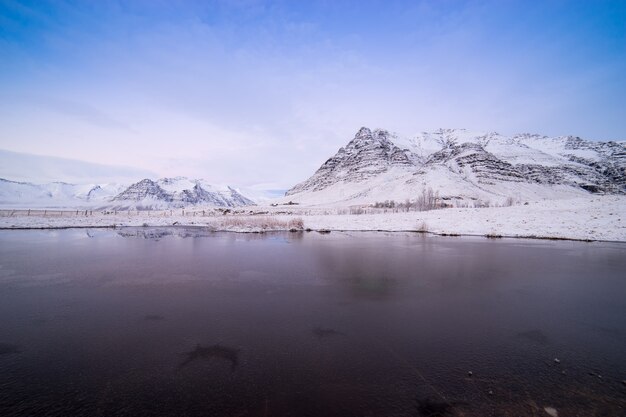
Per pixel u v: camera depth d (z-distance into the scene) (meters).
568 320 11.06
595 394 6.85
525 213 44.75
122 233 38.69
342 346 9.04
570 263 20.45
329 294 13.87
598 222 36.53
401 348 8.94
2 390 6.97
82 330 10.06
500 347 9.01
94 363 8.09
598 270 18.56
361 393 6.81
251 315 11.40
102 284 15.20
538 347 9.03
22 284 15.08
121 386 7.10
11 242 29.17
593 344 9.24
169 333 9.87
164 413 6.18
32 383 7.23
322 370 7.75
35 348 8.86
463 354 8.59
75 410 6.29
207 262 20.47
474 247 27.45
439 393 6.83
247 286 15.05
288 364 8.04
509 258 22.11
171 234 38.19
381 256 22.86
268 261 20.95
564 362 8.21
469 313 11.67
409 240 32.75
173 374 7.57
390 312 11.76
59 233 37.66
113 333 9.85
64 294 13.61
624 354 8.65
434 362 8.16
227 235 37.50
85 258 21.59
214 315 11.38
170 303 12.59
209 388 7.00
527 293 14.14
